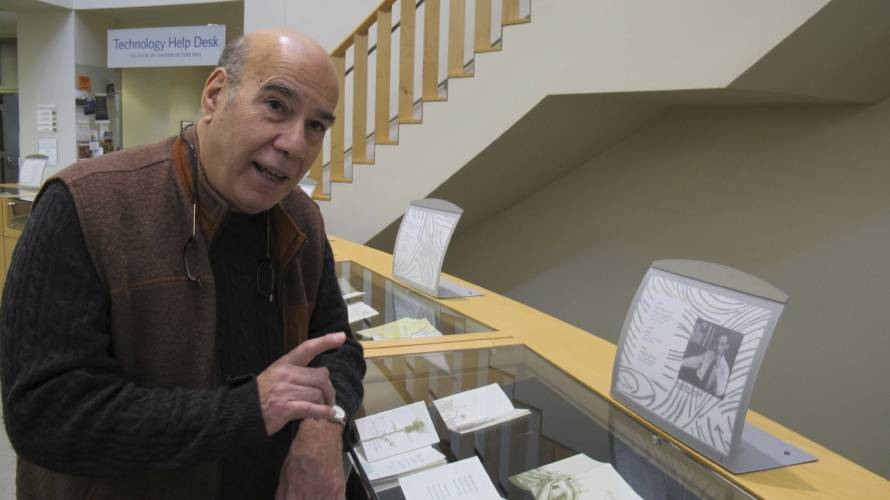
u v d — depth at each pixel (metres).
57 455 0.74
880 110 2.52
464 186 3.62
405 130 3.60
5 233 3.79
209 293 0.86
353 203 3.95
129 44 5.41
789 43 2.09
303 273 1.09
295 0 4.91
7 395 0.73
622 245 3.66
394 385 1.22
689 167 3.28
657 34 2.47
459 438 1.03
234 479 0.97
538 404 1.14
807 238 2.77
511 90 3.08
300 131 0.82
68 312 0.74
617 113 3.25
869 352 2.56
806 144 2.76
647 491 0.86
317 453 0.96
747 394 0.88
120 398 0.75
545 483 0.89
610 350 1.41
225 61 0.86
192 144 0.88
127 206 0.81
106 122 6.63
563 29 2.83
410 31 3.61
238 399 0.78
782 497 0.83
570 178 3.94
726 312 0.95
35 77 6.36
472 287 2.09
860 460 2.59
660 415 1.02
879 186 2.52
